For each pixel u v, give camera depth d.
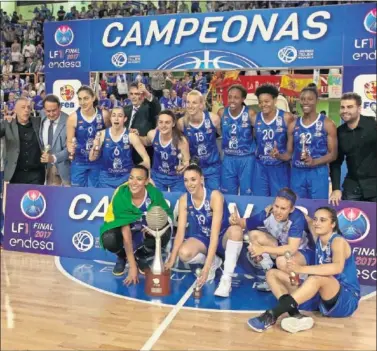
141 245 3.81
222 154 4.77
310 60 4.29
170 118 4.19
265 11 4.33
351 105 3.86
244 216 3.76
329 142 4.05
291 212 3.28
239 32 4.41
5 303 3.21
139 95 4.64
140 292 3.45
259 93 4.22
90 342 2.66
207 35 4.51
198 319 2.98
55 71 5.05
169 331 2.81
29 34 11.02
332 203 3.64
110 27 4.77
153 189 3.75
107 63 4.84
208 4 8.81
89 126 4.53
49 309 3.13
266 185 4.40
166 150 4.29
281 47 4.34
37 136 4.60
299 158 4.17
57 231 4.28
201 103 4.34
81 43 4.89
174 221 3.91
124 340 2.69
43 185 4.29
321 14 4.20
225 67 4.50
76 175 4.64
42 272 3.87
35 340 2.68
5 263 4.09
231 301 3.28
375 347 2.59
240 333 2.78
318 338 2.71
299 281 2.96
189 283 3.64
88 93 4.44
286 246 3.20
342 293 2.92
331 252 2.96
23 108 4.51
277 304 2.94
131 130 4.43
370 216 3.55
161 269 3.40
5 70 10.10
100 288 3.53
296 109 5.80
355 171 3.97
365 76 4.18
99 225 4.14
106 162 4.41
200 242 3.61
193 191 3.46
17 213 4.39
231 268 3.41
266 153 4.34
